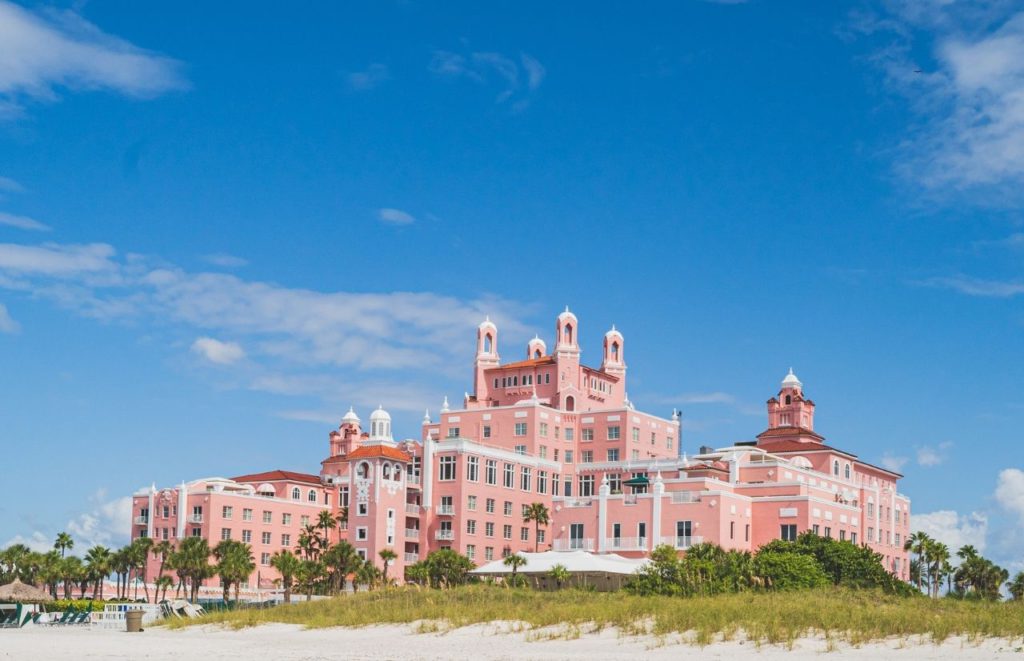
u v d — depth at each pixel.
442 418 170.75
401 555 150.62
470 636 70.44
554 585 108.44
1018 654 54.06
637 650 60.88
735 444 170.12
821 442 170.25
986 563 145.62
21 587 99.94
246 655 63.19
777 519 128.50
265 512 158.25
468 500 152.38
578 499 134.50
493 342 180.38
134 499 163.00
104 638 77.75
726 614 68.44
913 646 57.69
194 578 132.75
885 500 153.38
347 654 63.09
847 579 112.94
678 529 126.56
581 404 171.75
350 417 187.00
